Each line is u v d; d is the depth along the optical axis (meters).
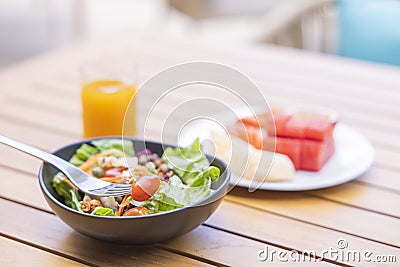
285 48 2.08
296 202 1.09
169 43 1.97
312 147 1.16
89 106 1.28
